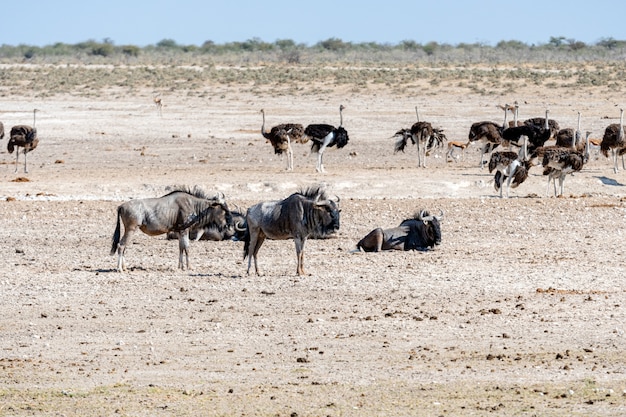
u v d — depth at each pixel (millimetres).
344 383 42281
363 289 62938
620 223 90125
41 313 57188
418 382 42250
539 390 40719
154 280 66438
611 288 63250
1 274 69188
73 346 49688
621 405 38531
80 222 92125
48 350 48938
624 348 47844
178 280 66312
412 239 77562
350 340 50062
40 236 85562
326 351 47938
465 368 44500
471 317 55031
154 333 52219
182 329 53000
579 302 58750
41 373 44625
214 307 58219
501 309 57062
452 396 40000
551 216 93250
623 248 78438
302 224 65750
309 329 52594
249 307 58156
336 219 65125
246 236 68062
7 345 50031
